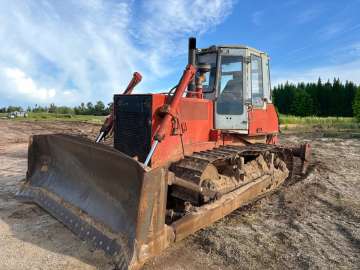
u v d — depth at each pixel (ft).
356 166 31.68
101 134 18.98
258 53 20.44
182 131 16.48
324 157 37.14
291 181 25.59
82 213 14.10
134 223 11.26
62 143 16.17
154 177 11.18
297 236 14.75
